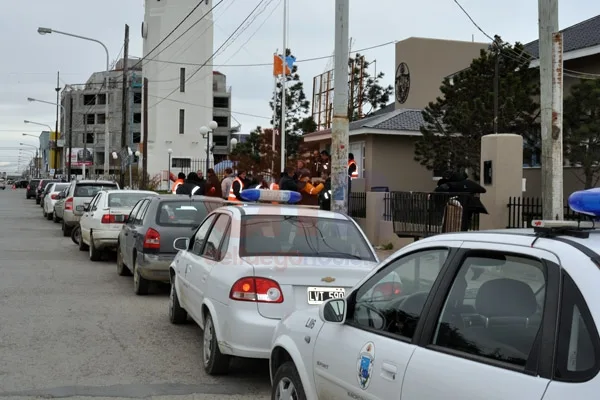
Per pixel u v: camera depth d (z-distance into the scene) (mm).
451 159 20391
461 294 3555
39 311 10258
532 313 3107
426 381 3414
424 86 29188
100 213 16094
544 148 8875
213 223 8141
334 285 6578
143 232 11398
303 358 4727
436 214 14094
